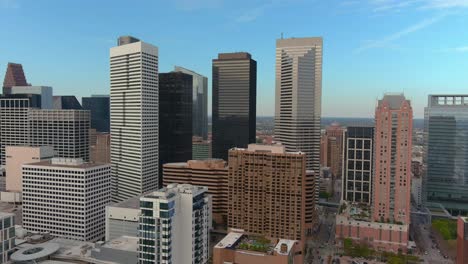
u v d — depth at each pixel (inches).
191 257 7209.6
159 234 6761.8
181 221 7204.7
